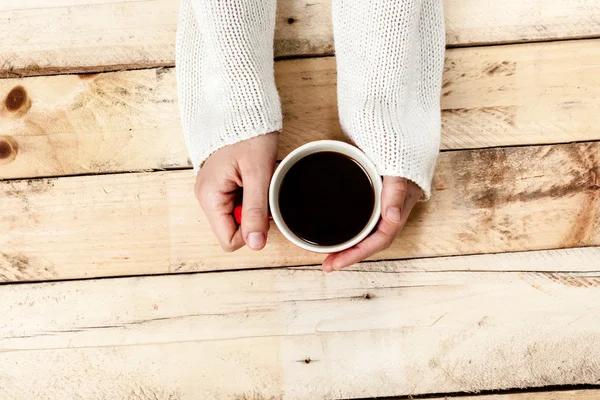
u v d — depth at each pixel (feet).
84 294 2.68
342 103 2.59
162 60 2.76
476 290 2.66
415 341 2.64
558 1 2.74
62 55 2.77
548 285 2.65
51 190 2.72
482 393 2.62
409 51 2.52
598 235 2.67
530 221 2.68
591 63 2.72
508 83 2.72
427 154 2.49
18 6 2.78
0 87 2.75
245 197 2.45
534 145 2.70
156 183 2.71
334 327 2.65
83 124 2.74
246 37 2.54
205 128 2.56
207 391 2.64
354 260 2.46
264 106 2.52
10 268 2.69
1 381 2.66
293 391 2.63
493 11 2.75
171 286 2.68
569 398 2.61
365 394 2.63
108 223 2.70
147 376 2.65
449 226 2.68
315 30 2.76
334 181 2.42
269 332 2.65
